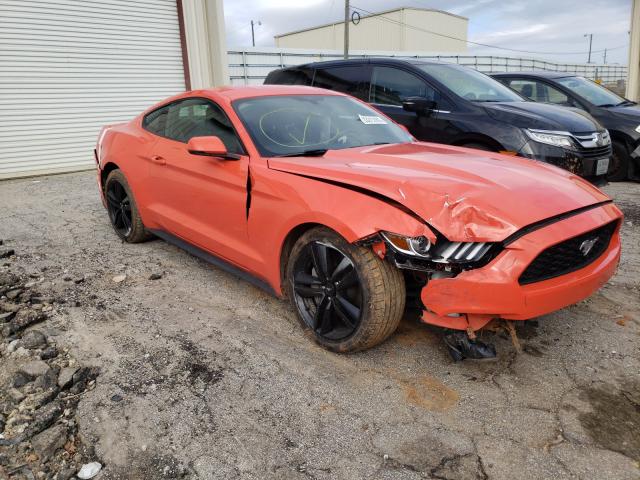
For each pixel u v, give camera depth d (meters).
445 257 2.37
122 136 4.79
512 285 2.31
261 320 3.32
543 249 2.34
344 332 2.81
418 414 2.38
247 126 3.44
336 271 2.73
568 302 2.53
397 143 3.78
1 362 2.83
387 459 2.11
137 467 2.08
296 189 2.87
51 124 9.87
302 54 25.05
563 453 2.12
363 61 6.91
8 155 9.41
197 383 2.63
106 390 2.58
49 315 3.38
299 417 2.37
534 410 2.40
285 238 2.98
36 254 4.64
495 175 2.78
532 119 5.57
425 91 6.20
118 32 10.55
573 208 2.60
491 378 2.65
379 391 2.56
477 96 6.17
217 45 12.25
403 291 2.61
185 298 3.67
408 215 2.43
